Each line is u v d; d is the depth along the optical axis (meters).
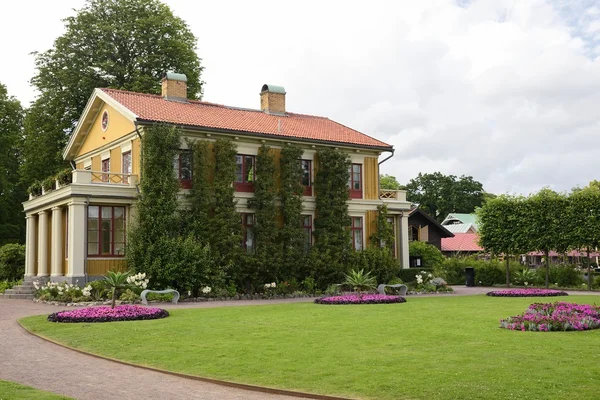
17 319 18.38
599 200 31.34
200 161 28.45
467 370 9.62
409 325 15.05
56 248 28.34
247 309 20.03
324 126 36.06
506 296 25.98
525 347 11.62
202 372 10.27
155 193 27.06
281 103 36.16
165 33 41.44
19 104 46.03
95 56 39.59
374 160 35.03
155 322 16.34
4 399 8.11
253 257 29.23
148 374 10.44
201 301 25.95
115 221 27.70
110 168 31.75
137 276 23.89
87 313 17.34
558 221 32.56
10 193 45.78
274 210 30.31
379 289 28.92
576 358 10.48
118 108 29.52
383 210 34.41
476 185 82.25
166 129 27.52
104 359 11.88
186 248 26.38
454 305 20.97
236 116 32.75
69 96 38.69
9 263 35.66
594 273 36.75
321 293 30.12
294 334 13.79
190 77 41.69
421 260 40.66
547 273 33.88
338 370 9.97
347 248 32.41
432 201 81.25
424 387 8.70
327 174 32.44
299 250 30.80
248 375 9.93
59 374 10.53
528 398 8.04
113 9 40.53
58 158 38.94
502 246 35.16
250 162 30.84
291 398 8.71
